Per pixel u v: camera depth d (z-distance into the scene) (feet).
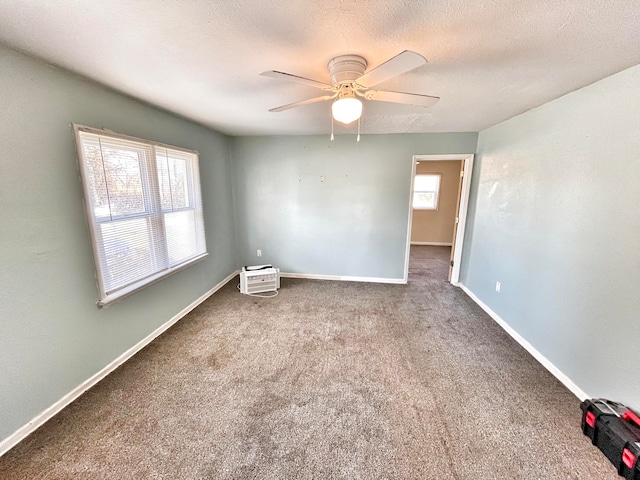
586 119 6.66
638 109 5.44
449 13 4.00
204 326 9.98
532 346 8.44
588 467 4.99
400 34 4.58
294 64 5.74
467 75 6.23
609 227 5.98
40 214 5.72
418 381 7.22
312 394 6.74
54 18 4.11
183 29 4.45
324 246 14.92
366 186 13.94
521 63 5.59
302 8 3.91
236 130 12.84
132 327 8.24
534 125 8.60
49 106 5.80
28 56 5.34
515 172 9.57
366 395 6.73
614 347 5.86
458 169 23.30
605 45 4.82
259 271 13.15
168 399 6.54
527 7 3.84
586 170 6.61
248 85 6.95
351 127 11.90
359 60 5.33
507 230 9.95
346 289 13.66
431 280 15.11
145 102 8.35
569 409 6.32
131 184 8.01
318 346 8.78
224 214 14.08
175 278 10.20
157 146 8.94
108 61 5.60
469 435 5.64
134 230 8.16
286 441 5.49
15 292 5.34
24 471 4.85
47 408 5.94
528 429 5.78
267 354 8.34
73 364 6.50
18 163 5.30
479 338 9.32
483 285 11.71
